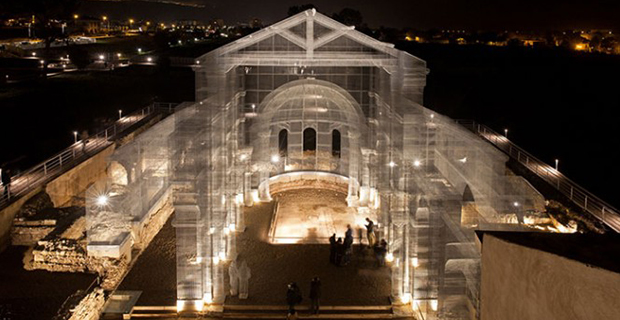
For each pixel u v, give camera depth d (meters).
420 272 19.45
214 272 19.97
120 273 21.02
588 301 3.23
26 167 29.95
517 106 57.19
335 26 21.86
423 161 19.92
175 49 83.31
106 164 31.48
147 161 28.67
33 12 53.53
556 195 27.81
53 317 16.88
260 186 30.48
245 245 24.61
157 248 24.09
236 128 26.48
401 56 21.03
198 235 19.06
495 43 105.19
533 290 3.84
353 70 28.45
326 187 33.19
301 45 21.88
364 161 29.00
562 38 95.62
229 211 25.14
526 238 4.16
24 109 41.78
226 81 24.30
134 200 24.38
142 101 54.75
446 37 106.00
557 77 65.12
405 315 19.20
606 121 49.97
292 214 28.78
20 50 69.75
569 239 3.99
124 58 73.88
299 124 33.34
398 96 21.34
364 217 28.38
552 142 45.84
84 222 23.25
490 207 23.20
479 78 65.81
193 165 19.64
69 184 27.00
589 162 40.47
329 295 20.31
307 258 23.38
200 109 20.02
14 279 19.70
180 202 18.89
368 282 21.39
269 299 19.92
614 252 3.52
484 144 26.22
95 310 18.27
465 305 17.47
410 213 19.86
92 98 50.62
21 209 22.84
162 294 20.00
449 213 18.34
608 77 64.06
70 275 20.39
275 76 28.88
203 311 19.06
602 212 24.70
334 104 32.03
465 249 17.14
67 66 64.44
